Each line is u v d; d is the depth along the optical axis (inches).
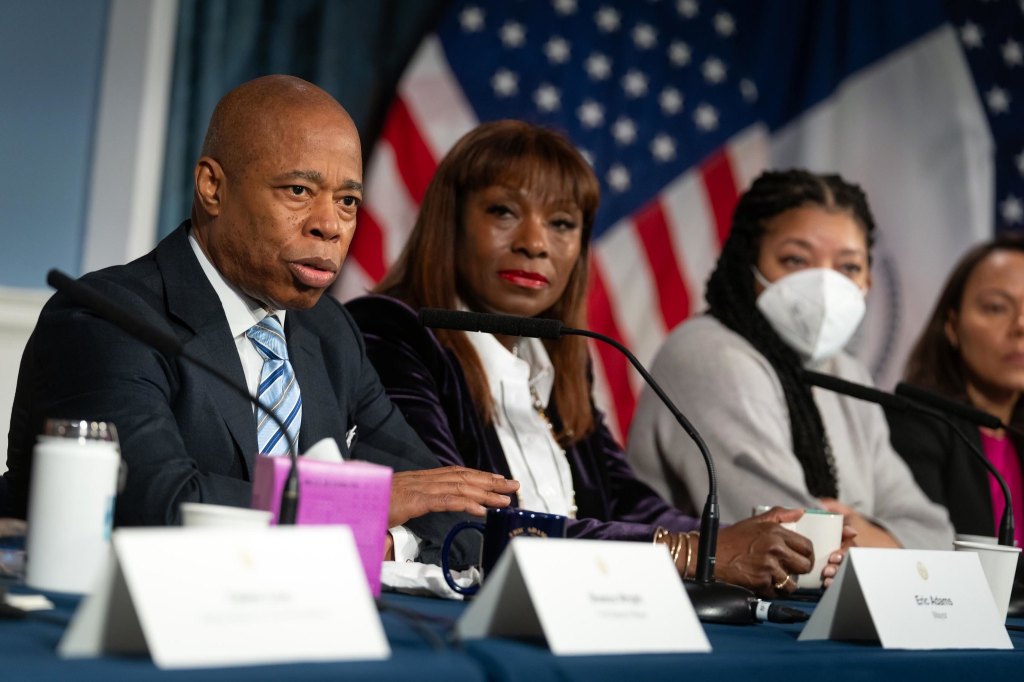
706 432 428.5
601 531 299.7
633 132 643.5
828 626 227.1
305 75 581.6
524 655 171.2
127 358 265.1
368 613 164.6
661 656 182.5
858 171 671.8
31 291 528.4
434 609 222.8
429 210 393.1
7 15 532.1
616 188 641.0
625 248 640.4
